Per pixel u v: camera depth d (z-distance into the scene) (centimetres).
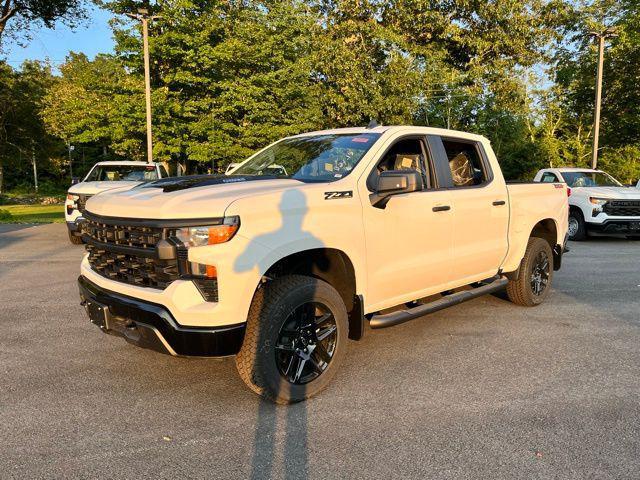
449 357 439
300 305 339
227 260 300
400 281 412
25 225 1515
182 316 302
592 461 282
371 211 381
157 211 311
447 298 467
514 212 541
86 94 1980
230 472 271
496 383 386
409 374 403
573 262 927
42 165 3622
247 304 310
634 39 2252
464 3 2489
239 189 340
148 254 315
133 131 1897
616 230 1173
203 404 350
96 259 374
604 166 3319
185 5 1839
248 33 2050
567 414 337
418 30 2592
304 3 2436
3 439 302
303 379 357
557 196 621
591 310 590
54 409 340
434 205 435
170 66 2000
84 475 267
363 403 352
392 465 278
